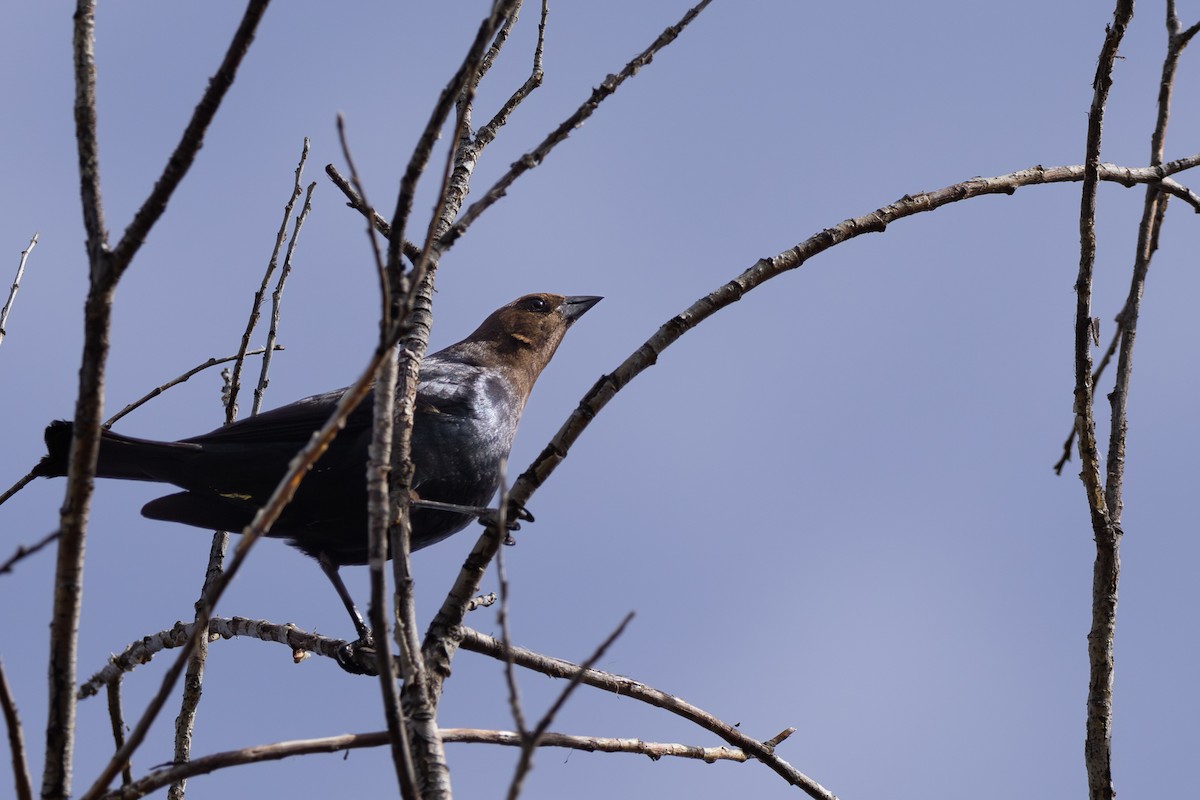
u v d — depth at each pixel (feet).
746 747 29.86
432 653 23.88
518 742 24.06
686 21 24.22
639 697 29.19
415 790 17.56
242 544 17.72
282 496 17.93
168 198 18.17
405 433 23.41
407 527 22.63
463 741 23.43
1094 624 27.07
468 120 29.78
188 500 43.68
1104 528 27.32
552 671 28.94
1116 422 28.04
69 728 18.15
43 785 17.98
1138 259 29.40
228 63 18.15
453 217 28.45
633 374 24.94
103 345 18.24
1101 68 28.48
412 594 21.84
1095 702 26.66
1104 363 30.45
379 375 20.06
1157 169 30.25
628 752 27.35
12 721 17.63
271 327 37.19
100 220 18.42
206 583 34.06
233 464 42.42
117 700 31.30
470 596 24.39
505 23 30.40
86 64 19.16
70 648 18.24
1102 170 29.81
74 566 18.24
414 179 19.71
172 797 30.22
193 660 31.42
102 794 17.19
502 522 17.22
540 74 30.63
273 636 35.53
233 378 36.52
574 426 24.57
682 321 25.59
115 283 18.16
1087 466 27.73
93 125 18.89
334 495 43.09
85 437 18.20
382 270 18.16
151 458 42.42
